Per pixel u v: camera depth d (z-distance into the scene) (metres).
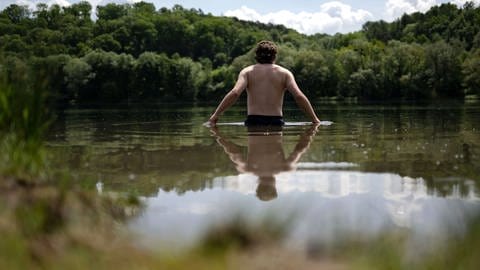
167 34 86.75
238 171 3.06
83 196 2.13
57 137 5.50
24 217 1.74
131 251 1.64
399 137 5.14
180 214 2.08
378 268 1.49
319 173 2.96
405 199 2.31
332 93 60.91
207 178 2.85
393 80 57.72
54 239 1.68
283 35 108.94
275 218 1.94
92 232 1.82
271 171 3.06
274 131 6.02
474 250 1.59
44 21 70.25
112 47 73.69
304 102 7.23
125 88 60.12
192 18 104.69
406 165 3.23
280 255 1.60
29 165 2.30
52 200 1.96
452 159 3.50
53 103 3.10
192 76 62.91
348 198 2.33
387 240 1.70
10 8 71.38
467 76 54.34
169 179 2.83
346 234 1.78
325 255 1.60
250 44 92.06
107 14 95.00
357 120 8.72
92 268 1.47
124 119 10.35
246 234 1.79
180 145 4.52
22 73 2.89
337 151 3.97
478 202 2.24
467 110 14.64
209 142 4.75
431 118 9.44
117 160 3.59
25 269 1.44
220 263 1.53
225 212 2.06
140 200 2.32
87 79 54.59
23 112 2.60
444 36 90.94
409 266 1.50
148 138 5.27
